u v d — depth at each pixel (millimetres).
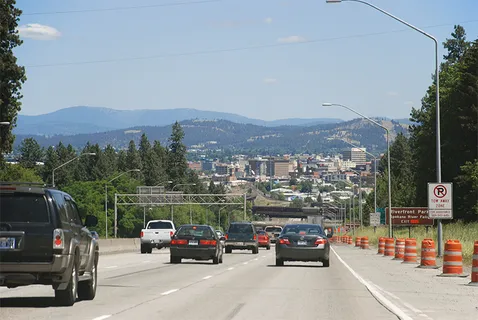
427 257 51906
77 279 24688
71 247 23438
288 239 51188
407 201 176875
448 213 59562
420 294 30844
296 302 26625
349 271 47188
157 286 33031
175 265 52375
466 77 125875
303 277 40438
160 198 171875
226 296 28516
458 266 42375
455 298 29203
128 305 24859
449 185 59500
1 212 22672
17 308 23547
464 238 86062
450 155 129500
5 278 22531
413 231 126562
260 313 23016
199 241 54094
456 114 127312
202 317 21781
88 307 24125
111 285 33469
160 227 84250
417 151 138125
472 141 126875
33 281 22672
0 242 22375
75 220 25156
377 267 52844
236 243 79875
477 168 114375
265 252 88062
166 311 23188
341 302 26844
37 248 22438
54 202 22984
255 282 36031
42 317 21234
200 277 39344
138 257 68875
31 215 22672
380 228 158875
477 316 23016
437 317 22641
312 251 50875
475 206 113250
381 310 24344
